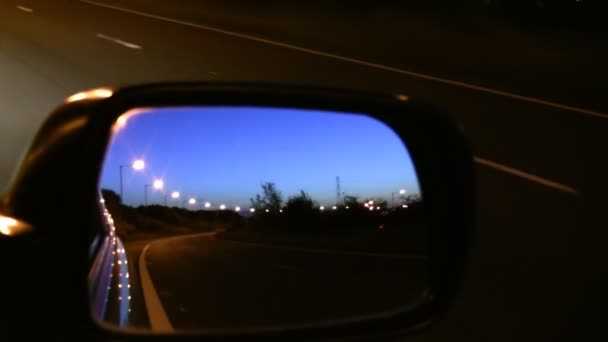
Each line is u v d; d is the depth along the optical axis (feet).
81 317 5.70
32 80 49.39
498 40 67.05
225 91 7.74
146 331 6.21
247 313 7.88
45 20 84.53
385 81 54.75
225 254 8.07
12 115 39.42
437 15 73.92
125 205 8.89
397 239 7.98
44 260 5.58
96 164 5.97
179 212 8.16
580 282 20.97
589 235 25.76
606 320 17.66
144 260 8.41
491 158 36.50
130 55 63.77
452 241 7.55
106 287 7.87
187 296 8.02
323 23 80.74
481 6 72.28
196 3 95.81
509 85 53.16
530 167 34.99
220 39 75.05
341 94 8.15
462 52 64.95
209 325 7.75
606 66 55.72
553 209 29.14
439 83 54.03
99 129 6.10
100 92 6.51
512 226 27.22
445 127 7.69
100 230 8.59
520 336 16.60
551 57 60.90
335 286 8.07
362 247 8.19
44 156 5.88
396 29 75.36
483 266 22.77
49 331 5.47
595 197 30.32
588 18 64.03
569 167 34.76
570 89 51.26
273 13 86.84
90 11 95.40
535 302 19.22
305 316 7.96
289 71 58.59
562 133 40.63
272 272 8.11
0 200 6.28
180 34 78.38
